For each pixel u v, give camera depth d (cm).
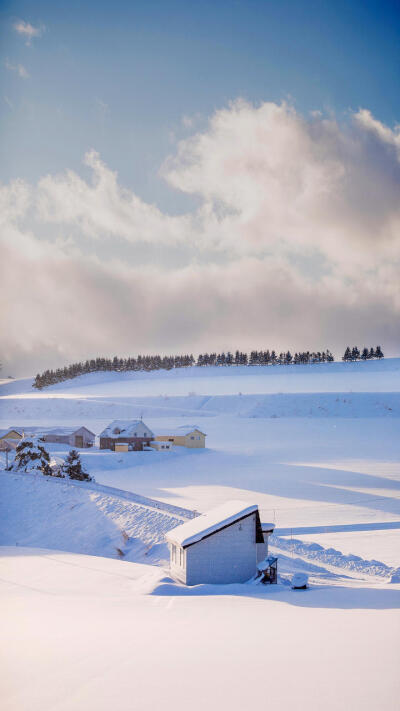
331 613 1266
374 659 658
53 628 1038
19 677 592
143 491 5609
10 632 978
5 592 2039
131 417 15600
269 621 1128
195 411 15938
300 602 1580
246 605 1531
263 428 12594
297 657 679
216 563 2350
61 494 4700
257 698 491
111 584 2256
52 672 612
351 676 569
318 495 5259
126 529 3756
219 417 14725
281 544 3338
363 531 3831
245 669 611
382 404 14925
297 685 534
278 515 4362
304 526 3959
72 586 2194
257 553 2430
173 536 2459
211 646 779
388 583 2330
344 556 3081
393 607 1402
